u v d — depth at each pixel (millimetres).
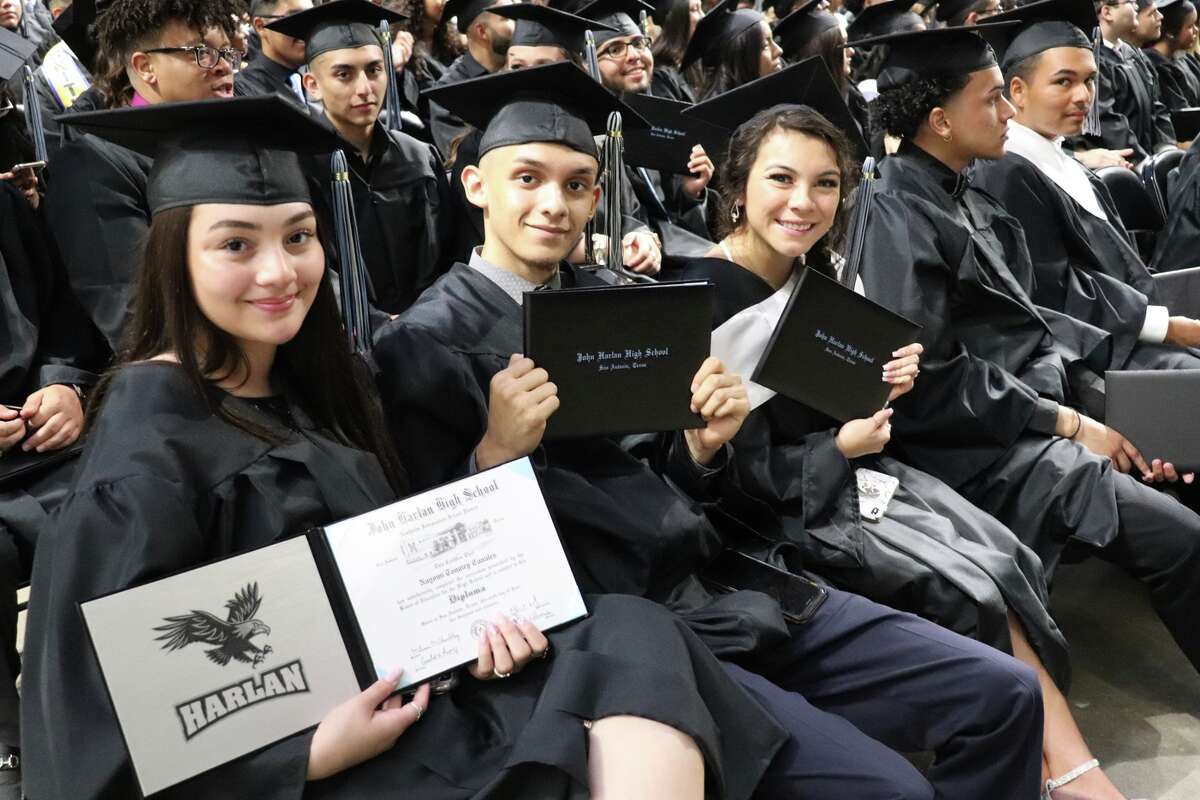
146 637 1444
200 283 1649
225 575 1503
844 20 6742
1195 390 3041
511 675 1702
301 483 1701
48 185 2914
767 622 2111
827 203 2527
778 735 1826
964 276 3215
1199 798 2623
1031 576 2727
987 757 2158
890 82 3461
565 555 1727
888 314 2381
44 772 1520
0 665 2418
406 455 2123
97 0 3369
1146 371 3100
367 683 1579
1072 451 3025
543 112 2172
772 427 2561
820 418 2605
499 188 2188
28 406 2572
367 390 2010
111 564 1512
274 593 1532
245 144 1664
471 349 2152
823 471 2465
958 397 3070
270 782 1485
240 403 1711
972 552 2562
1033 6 3939
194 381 1653
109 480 1555
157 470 1570
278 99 1618
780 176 2498
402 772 1578
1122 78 6762
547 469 2102
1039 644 2520
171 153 1667
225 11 2953
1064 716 2514
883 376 2432
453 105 2262
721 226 2713
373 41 3457
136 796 1468
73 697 1464
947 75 3332
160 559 1518
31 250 2836
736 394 2123
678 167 3717
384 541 1618
